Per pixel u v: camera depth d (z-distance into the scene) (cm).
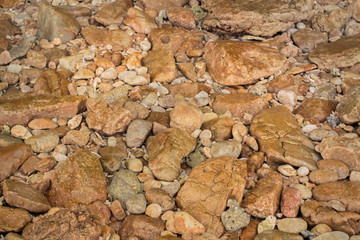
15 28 262
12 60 238
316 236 153
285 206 164
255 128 195
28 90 220
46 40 251
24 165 178
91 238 147
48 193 167
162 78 228
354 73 231
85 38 254
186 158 187
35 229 146
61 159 181
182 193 168
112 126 194
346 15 262
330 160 179
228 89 228
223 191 166
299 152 184
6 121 194
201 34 264
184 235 154
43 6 260
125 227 158
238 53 231
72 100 201
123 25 267
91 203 163
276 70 232
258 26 255
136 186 171
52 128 197
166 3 283
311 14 274
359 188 166
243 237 156
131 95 214
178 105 195
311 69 237
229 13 254
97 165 173
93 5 286
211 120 201
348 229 154
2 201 160
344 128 201
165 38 250
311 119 207
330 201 164
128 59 234
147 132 192
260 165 183
